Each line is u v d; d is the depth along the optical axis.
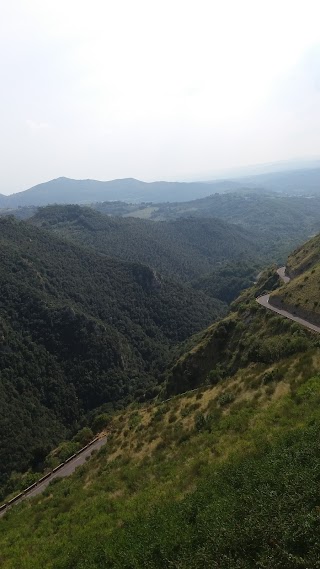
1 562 21.22
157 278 169.25
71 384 102.06
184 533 14.45
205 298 174.62
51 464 46.78
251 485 15.33
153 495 20.41
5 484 57.81
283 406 23.17
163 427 33.53
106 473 29.36
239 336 56.41
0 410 83.06
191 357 59.94
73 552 18.11
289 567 10.38
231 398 30.31
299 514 11.85
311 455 15.21
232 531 12.60
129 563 14.59
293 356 32.59
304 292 56.50
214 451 22.12
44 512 26.45
